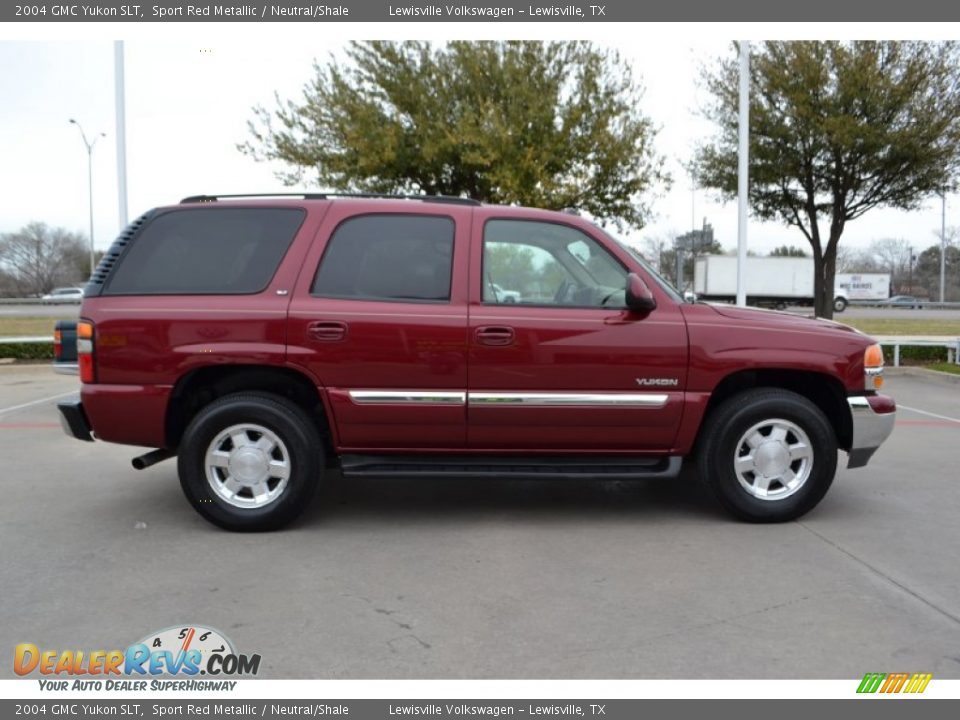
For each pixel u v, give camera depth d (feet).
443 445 15.30
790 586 12.44
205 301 14.75
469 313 14.89
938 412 30.78
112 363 14.67
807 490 15.55
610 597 11.98
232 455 14.98
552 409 14.97
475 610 11.51
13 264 233.14
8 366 44.06
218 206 15.35
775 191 49.55
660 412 15.12
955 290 206.39
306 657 10.11
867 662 9.98
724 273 138.92
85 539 14.73
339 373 14.76
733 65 47.52
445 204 15.61
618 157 45.52
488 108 43.57
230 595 12.03
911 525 15.78
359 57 46.60
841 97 43.73
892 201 48.16
